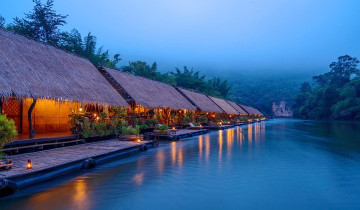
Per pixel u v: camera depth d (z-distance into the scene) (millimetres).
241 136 24156
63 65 14406
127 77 22531
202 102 37781
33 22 35500
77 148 12242
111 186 7434
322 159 11734
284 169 9648
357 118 73062
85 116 14562
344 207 5977
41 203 6070
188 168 9805
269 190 7152
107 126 15734
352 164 10594
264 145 17016
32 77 10891
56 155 10117
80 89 13430
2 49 10898
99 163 10562
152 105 20688
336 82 99188
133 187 7367
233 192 6957
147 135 18422
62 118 16156
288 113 153625
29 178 7312
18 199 6305
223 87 92125
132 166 10148
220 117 46562
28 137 11391
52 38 35812
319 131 31391
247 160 11453
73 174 8797
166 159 11695
